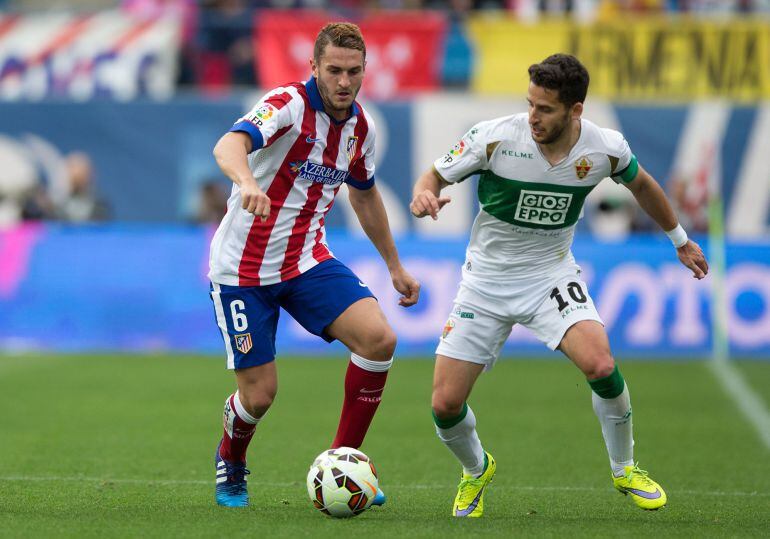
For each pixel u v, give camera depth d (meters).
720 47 58.50
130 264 52.50
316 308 20.53
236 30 60.94
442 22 59.09
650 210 21.48
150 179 60.22
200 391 40.41
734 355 50.41
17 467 26.25
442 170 20.80
